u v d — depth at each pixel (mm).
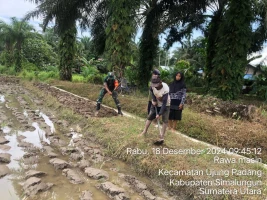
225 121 6363
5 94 12148
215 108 7418
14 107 8875
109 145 5105
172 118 5824
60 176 3902
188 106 8211
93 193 3469
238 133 5488
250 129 5688
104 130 5852
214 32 12164
